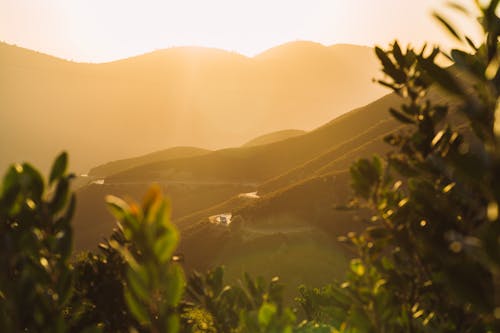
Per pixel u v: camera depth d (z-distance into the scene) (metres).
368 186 2.77
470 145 1.75
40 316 2.10
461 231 2.39
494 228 1.55
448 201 2.51
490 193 1.60
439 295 2.70
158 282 1.79
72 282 2.29
